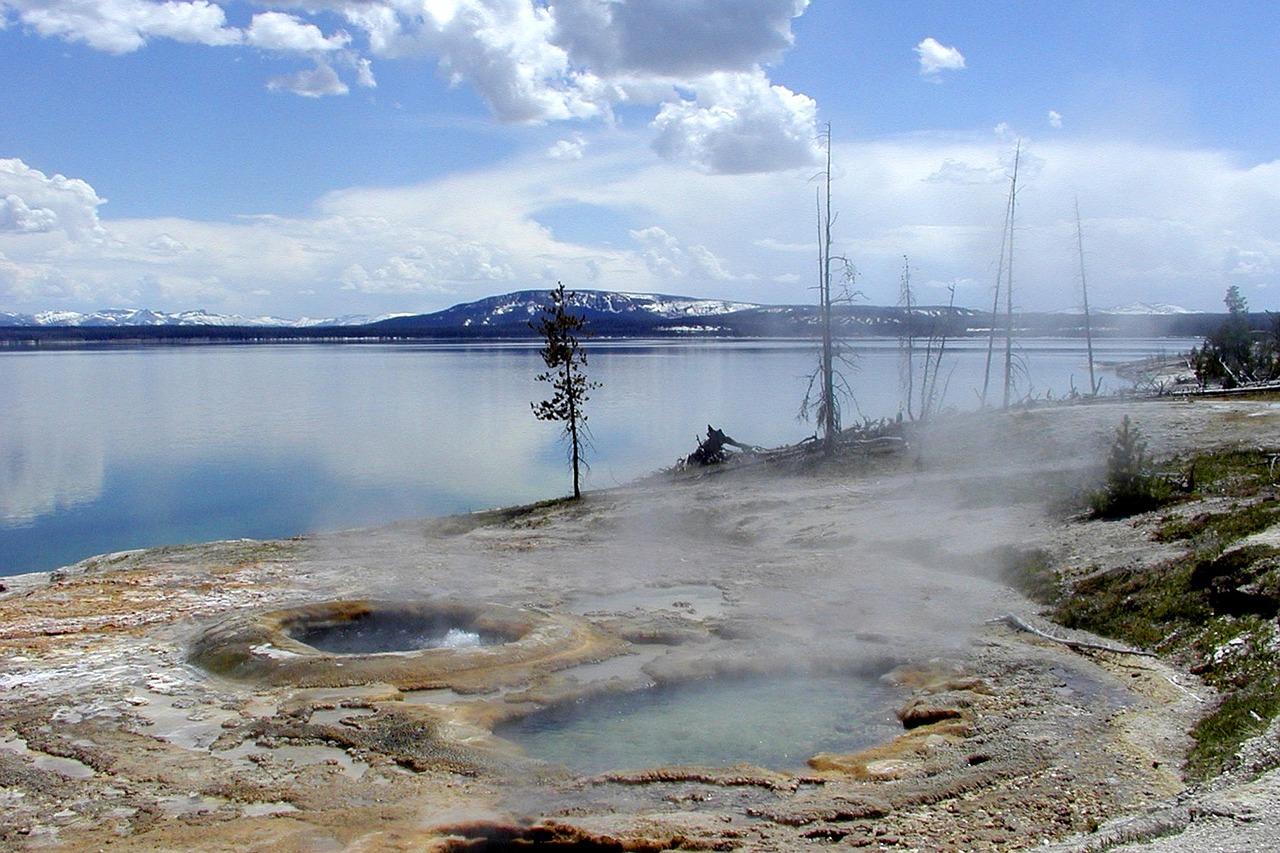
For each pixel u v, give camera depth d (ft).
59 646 53.78
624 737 38.83
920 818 29.50
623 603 61.52
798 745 37.65
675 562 74.84
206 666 49.03
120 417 291.99
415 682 45.03
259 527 134.72
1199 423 93.20
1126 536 61.67
